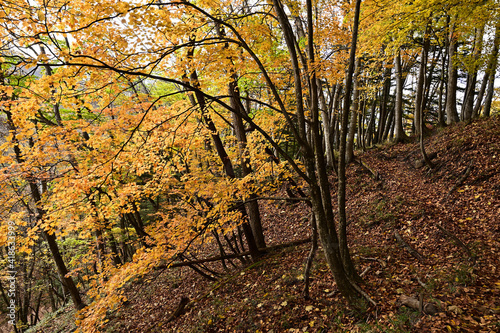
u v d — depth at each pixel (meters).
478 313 3.37
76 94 3.49
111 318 8.08
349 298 4.32
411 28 6.81
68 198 4.21
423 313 3.60
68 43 5.76
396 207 8.15
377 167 11.71
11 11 2.63
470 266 4.52
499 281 3.97
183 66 4.30
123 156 4.50
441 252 5.41
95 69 3.26
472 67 9.13
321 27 6.99
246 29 4.50
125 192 5.26
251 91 9.75
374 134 22.22
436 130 12.43
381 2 5.79
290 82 6.46
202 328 5.48
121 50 3.36
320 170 4.31
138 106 4.50
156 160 5.54
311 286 5.28
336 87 11.94
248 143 6.59
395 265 5.30
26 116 3.30
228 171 6.93
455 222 6.33
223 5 5.25
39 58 2.80
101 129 4.30
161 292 8.66
